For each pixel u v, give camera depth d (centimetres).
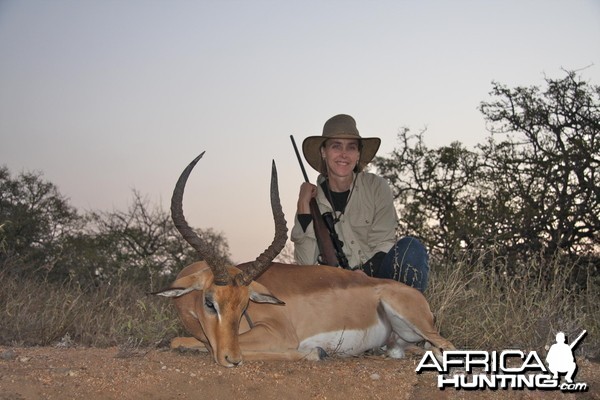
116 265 644
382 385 264
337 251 346
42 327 338
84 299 398
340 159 349
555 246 584
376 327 318
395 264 352
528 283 409
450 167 697
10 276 438
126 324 337
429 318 316
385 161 724
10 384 239
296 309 304
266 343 290
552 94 666
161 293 283
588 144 638
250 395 252
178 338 307
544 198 628
